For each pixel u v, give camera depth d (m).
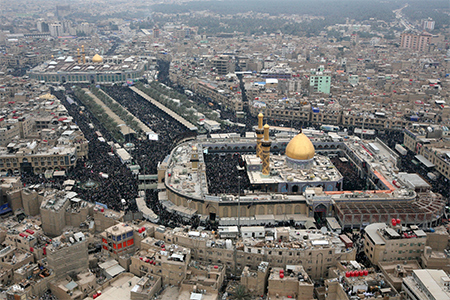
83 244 196.88
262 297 188.88
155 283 186.88
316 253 195.12
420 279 180.25
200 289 184.75
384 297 173.38
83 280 189.12
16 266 194.62
